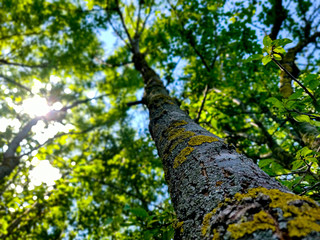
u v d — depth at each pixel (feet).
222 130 12.75
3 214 19.07
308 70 13.58
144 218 4.72
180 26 15.20
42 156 17.10
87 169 21.49
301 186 4.48
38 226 24.44
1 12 23.86
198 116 11.53
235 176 2.75
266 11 13.34
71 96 30.17
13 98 16.81
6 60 25.04
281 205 1.97
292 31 15.67
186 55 16.61
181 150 4.10
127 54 33.81
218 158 3.35
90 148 33.42
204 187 2.88
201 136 4.23
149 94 9.89
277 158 9.28
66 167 22.12
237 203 2.28
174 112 6.47
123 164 25.79
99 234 21.17
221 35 13.04
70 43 27.58
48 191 19.02
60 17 25.22
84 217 23.39
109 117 33.09
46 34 27.07
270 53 3.32
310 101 3.85
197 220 2.59
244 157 3.44
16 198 15.94
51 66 26.53
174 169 3.85
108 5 23.41
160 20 16.67
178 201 3.27
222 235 2.06
